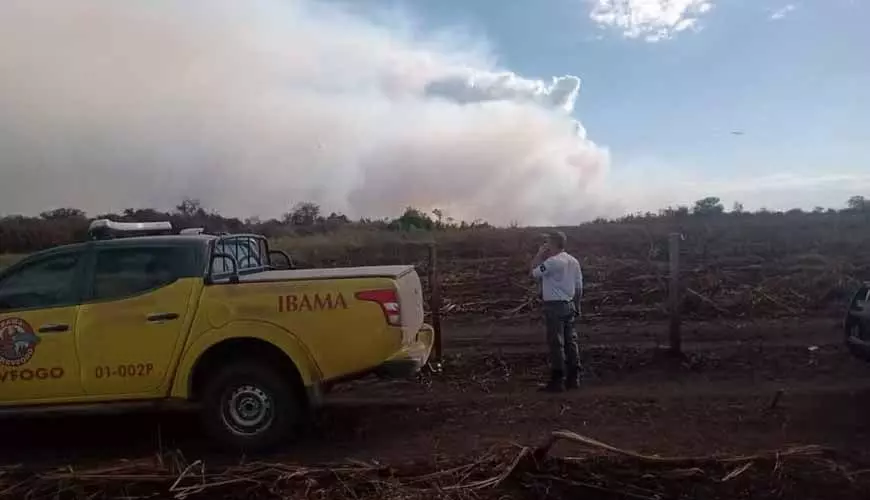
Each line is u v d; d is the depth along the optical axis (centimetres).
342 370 641
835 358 920
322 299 641
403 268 710
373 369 641
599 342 1065
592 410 749
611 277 1488
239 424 655
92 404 660
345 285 642
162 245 670
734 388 816
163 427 750
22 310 664
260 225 2566
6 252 2298
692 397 782
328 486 554
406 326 658
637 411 741
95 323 656
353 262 1895
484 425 717
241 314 646
